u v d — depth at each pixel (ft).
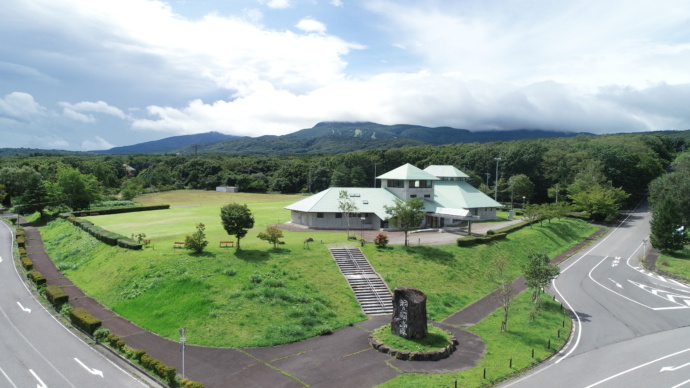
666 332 133.39
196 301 131.44
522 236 246.47
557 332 130.41
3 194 355.56
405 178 258.16
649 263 220.02
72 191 303.48
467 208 278.26
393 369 102.68
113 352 107.86
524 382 99.55
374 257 180.65
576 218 333.21
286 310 132.05
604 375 104.06
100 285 152.46
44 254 201.77
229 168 606.14
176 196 462.19
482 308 151.84
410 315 117.50
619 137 652.48
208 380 95.66
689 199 261.65
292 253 172.96
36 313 132.67
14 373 97.04
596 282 189.57
